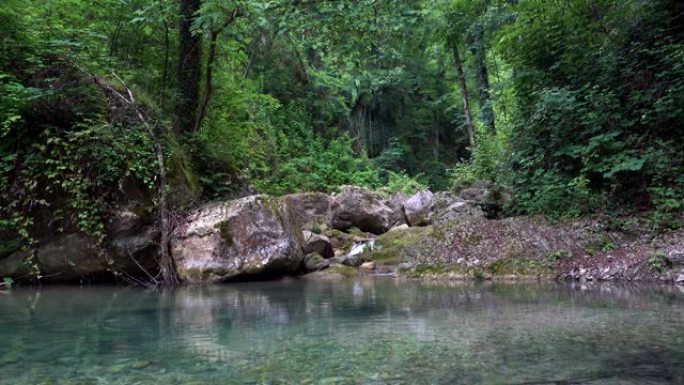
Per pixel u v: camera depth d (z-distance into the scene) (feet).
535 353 7.46
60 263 20.15
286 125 60.44
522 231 21.67
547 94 25.68
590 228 20.74
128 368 6.93
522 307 12.09
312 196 35.65
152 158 21.57
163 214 20.68
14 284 19.95
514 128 30.42
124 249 20.39
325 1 23.91
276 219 22.13
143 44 29.17
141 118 21.59
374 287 17.42
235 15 25.35
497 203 31.96
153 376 6.54
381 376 6.40
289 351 7.84
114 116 21.54
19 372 6.77
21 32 21.12
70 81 21.27
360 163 65.98
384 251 24.08
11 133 20.08
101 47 25.11
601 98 23.88
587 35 28.43
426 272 21.26
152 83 27.84
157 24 26.96
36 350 8.09
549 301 13.05
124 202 20.75
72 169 19.89
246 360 7.30
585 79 26.86
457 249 22.08
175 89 27.32
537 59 29.81
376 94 78.07
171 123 25.25
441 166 82.94
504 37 32.09
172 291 17.44
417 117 83.41
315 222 33.71
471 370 6.60
